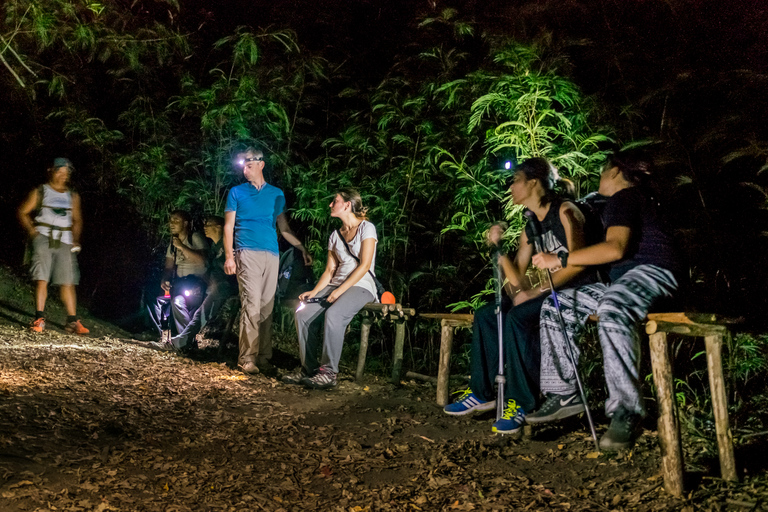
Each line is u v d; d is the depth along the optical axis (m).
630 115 5.29
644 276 3.44
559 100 5.17
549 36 5.31
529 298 4.03
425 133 6.56
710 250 4.62
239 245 5.85
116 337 6.82
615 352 3.35
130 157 7.63
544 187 3.97
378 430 4.27
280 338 7.54
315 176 7.29
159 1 8.04
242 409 4.57
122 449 3.55
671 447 3.07
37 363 5.10
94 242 8.16
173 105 7.89
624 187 3.64
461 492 3.21
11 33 6.85
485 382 4.32
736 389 4.23
